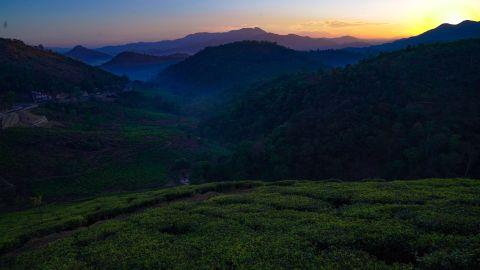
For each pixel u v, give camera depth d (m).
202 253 20.52
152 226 26.78
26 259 23.61
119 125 159.12
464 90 101.31
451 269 16.41
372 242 19.94
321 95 126.06
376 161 87.25
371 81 119.12
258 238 21.66
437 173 77.12
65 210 44.88
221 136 164.25
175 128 175.38
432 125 87.25
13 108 140.50
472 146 79.12
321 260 18.14
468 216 21.92
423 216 22.36
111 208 37.62
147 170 107.31
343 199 30.64
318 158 89.31
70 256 22.64
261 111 157.38
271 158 93.75
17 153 95.56
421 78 112.44
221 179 97.12
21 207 75.06
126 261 20.58
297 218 25.78
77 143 113.62
